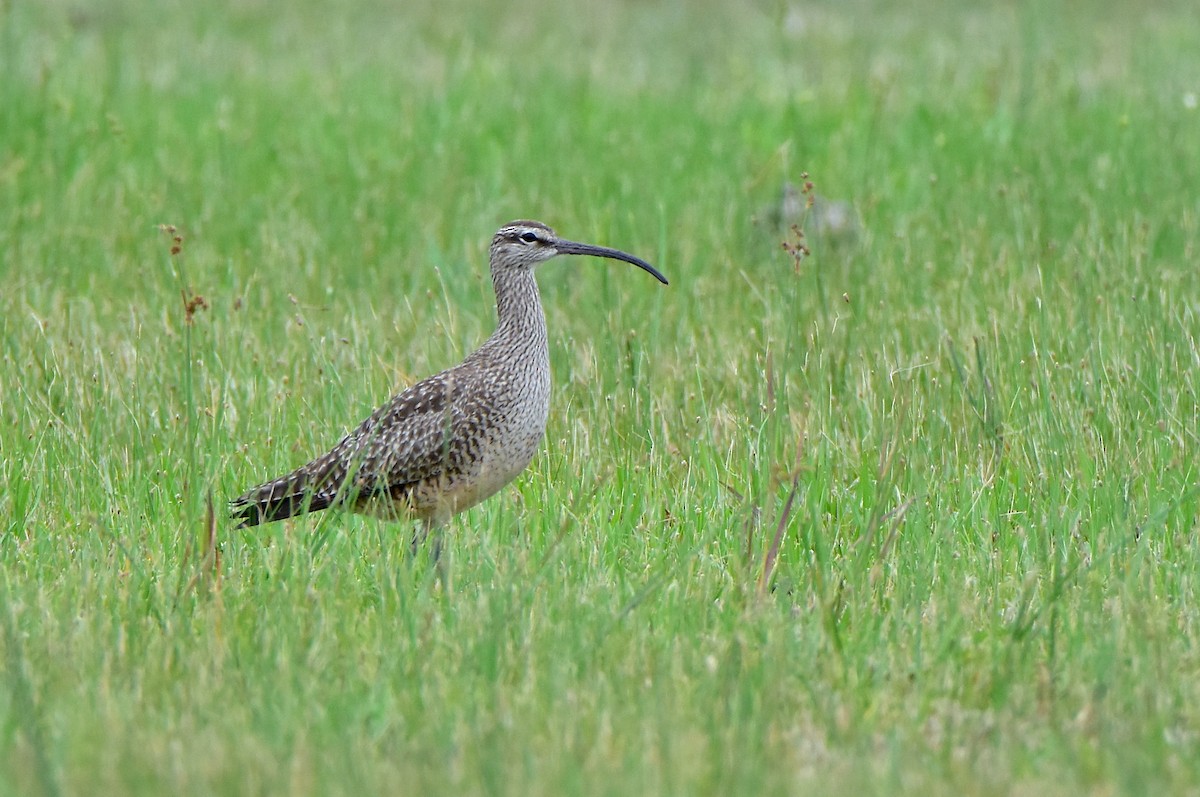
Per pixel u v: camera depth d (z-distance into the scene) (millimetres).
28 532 11234
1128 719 8555
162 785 7605
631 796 7547
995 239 17328
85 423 12852
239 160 20359
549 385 11805
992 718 8641
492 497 11922
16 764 7762
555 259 17422
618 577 10383
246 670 8883
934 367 13766
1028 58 23016
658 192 19234
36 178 19047
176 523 11148
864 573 10328
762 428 12062
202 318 15047
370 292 16391
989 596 10227
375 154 20719
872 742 8414
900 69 25516
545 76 24734
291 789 7570
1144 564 10516
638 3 33656
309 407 13125
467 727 8281
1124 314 14477
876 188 19250
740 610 9836
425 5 32938
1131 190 18500
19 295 15766
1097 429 12633
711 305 15695
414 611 9688
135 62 25516
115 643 9195
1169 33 28109
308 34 29359
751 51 28453
